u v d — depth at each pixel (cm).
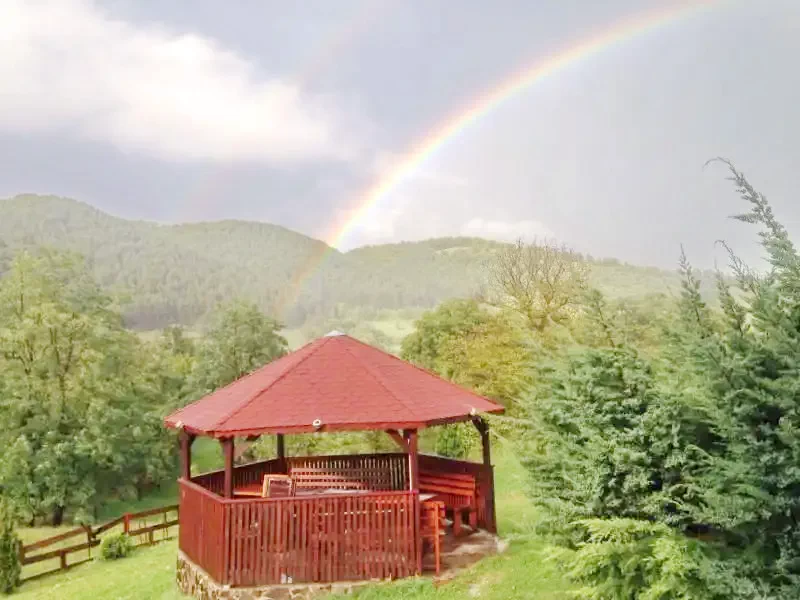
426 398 1338
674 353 794
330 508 1183
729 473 646
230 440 1212
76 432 3641
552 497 893
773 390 638
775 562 646
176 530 2634
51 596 1712
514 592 1073
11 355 3650
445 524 1496
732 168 665
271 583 1159
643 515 801
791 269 653
